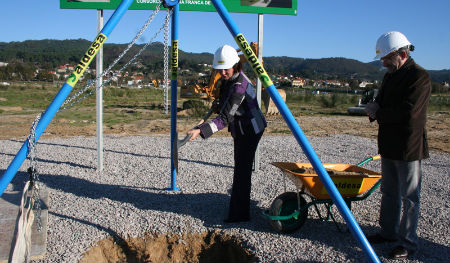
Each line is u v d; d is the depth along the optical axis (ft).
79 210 17.01
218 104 15.08
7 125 51.19
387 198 13.78
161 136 41.14
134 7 21.12
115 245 14.58
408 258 12.94
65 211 16.85
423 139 12.41
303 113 79.61
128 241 14.69
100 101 23.67
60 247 13.57
